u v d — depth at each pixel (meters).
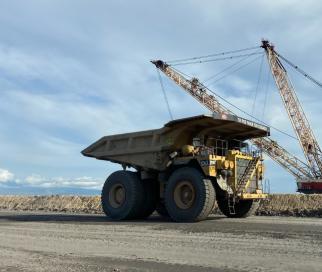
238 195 13.92
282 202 20.12
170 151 14.73
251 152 15.30
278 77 56.06
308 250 7.65
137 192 15.11
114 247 8.56
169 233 10.41
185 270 6.37
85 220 15.04
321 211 17.08
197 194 13.31
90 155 16.75
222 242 8.74
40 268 6.74
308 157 55.53
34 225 13.19
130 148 15.66
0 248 8.77
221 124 14.34
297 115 56.22
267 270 6.21
